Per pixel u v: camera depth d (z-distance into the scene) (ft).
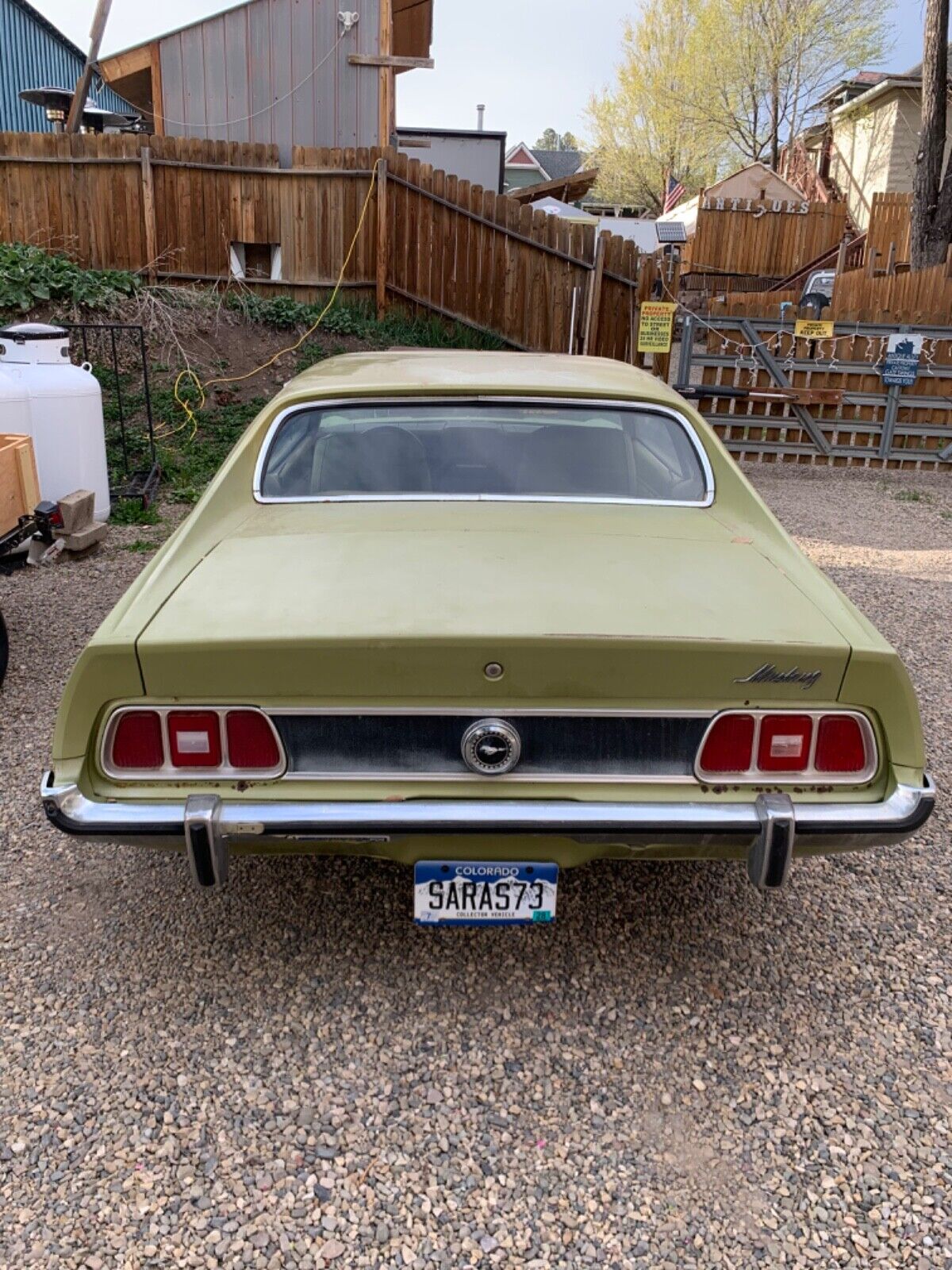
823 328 33.60
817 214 67.87
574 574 8.36
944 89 48.42
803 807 7.43
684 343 34.60
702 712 7.36
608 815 7.26
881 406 34.96
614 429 10.64
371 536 9.09
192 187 34.65
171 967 8.98
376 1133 7.27
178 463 28.22
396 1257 6.34
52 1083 7.65
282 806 7.29
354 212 35.68
